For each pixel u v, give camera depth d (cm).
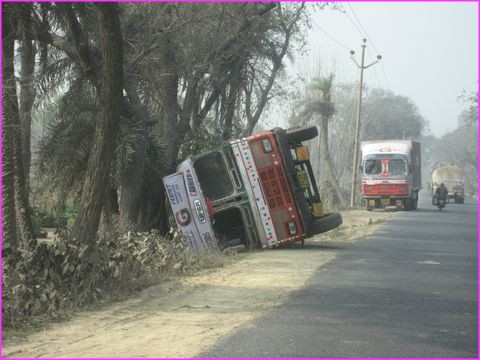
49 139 1593
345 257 1612
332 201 4444
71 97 1600
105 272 1075
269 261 1534
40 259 963
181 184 1759
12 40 1262
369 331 816
